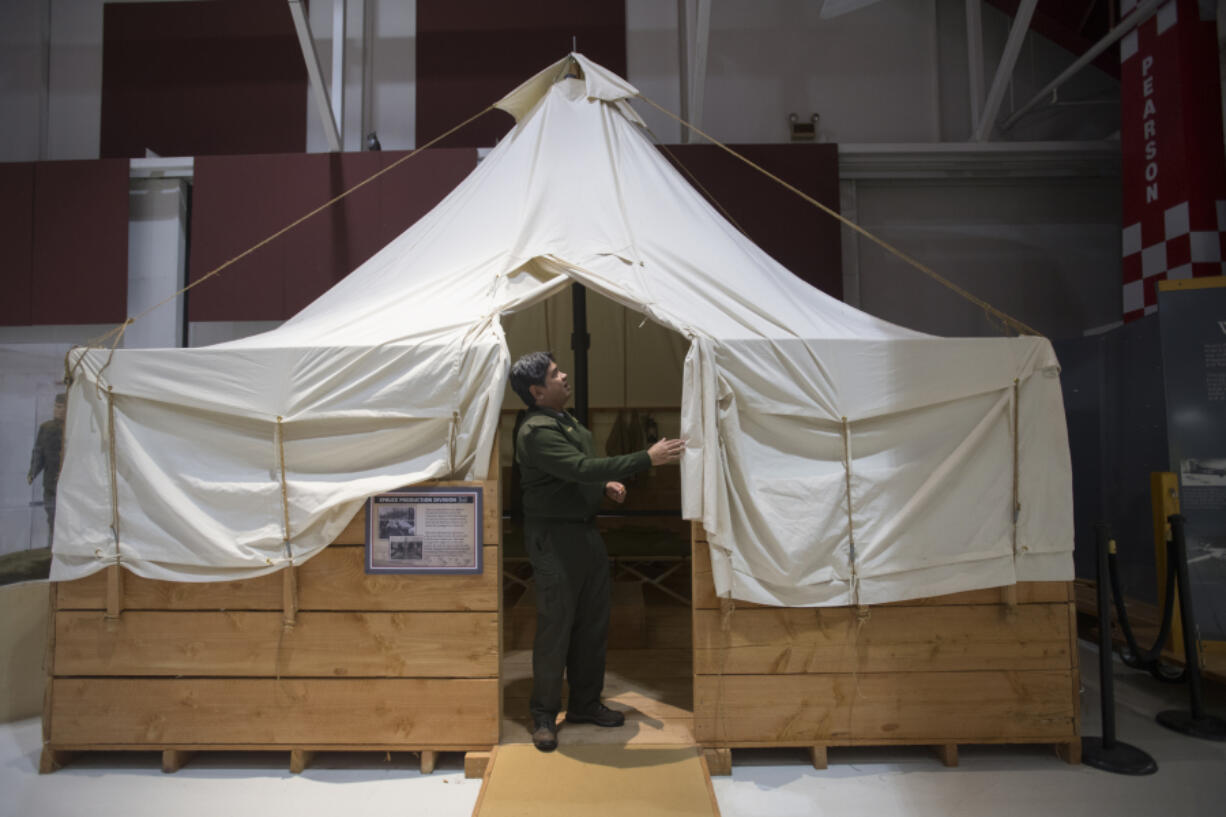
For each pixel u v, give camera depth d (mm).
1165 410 3322
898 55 5871
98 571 2344
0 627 2844
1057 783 2309
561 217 2910
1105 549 2609
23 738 2686
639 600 3486
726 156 5309
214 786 2270
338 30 5340
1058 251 5746
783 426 2387
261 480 2342
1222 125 4297
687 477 2260
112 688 2352
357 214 5227
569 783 2096
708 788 2082
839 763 2443
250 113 5664
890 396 2396
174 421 2363
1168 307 3318
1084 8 5543
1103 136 5793
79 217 5215
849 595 2340
